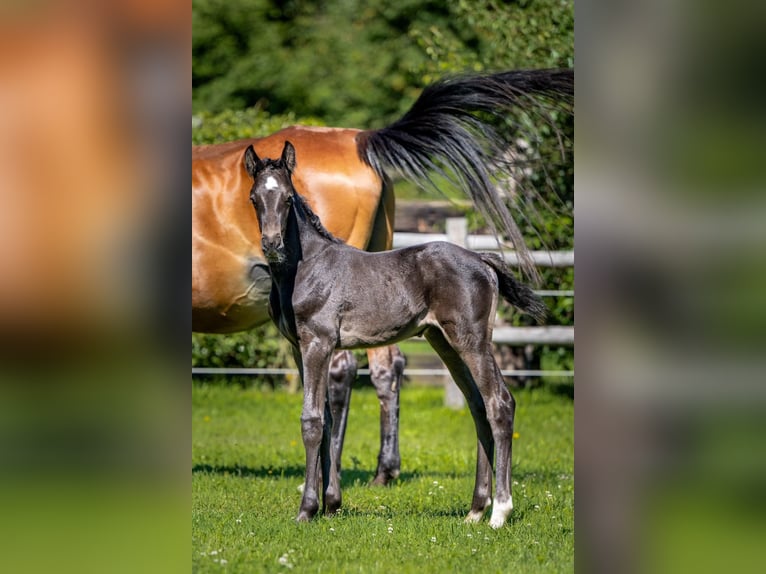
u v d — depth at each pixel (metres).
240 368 20.25
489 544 8.31
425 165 10.64
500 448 8.99
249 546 8.27
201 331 11.57
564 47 18.12
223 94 35.25
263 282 11.05
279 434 16.17
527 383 21.55
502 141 10.67
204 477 11.99
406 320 9.20
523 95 10.39
